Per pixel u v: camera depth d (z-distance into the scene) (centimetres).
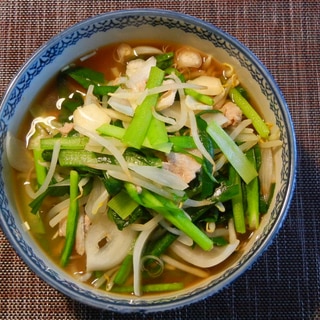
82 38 31
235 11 37
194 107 30
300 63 36
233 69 31
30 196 30
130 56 32
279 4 37
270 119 30
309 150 35
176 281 30
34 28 36
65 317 32
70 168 29
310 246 34
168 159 28
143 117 28
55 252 30
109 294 29
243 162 29
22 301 32
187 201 28
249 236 30
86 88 32
